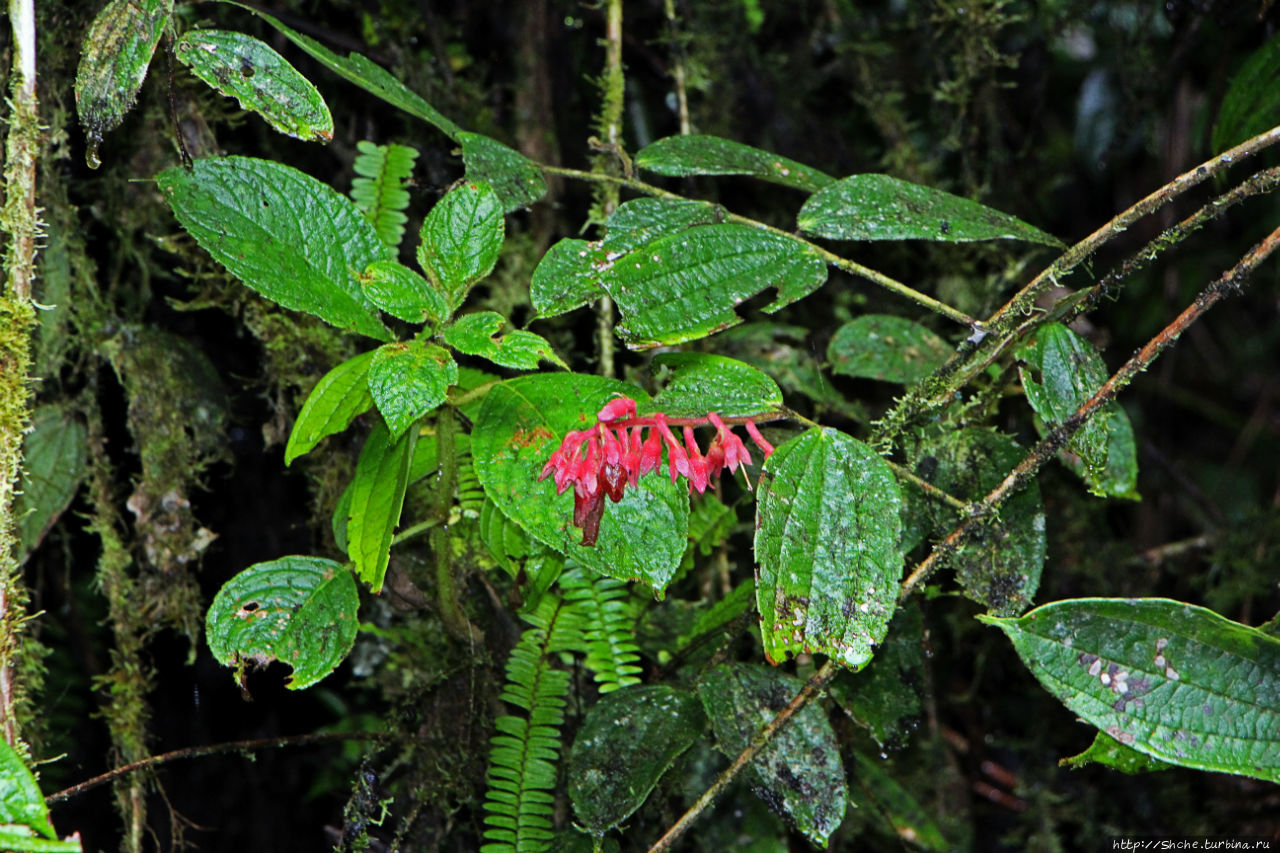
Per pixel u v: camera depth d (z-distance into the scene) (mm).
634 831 1150
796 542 957
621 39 1241
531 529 963
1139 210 999
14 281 1018
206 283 1150
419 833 1153
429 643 1165
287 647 1001
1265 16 1212
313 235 982
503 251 1229
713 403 982
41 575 1213
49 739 1150
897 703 1076
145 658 1220
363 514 1003
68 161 1143
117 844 1282
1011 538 1034
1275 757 939
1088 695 949
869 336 1155
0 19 1060
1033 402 1010
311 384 1165
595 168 1187
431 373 945
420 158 1222
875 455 965
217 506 1234
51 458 1132
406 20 1228
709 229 1004
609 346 1191
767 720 1036
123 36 975
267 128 1203
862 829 1283
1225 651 945
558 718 1099
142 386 1152
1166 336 996
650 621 1149
